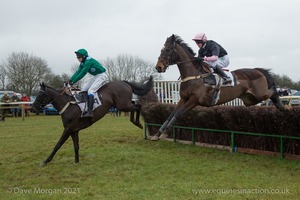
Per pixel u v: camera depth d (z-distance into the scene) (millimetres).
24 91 36312
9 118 17828
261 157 5793
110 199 3934
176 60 5238
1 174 5379
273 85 5820
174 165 5559
